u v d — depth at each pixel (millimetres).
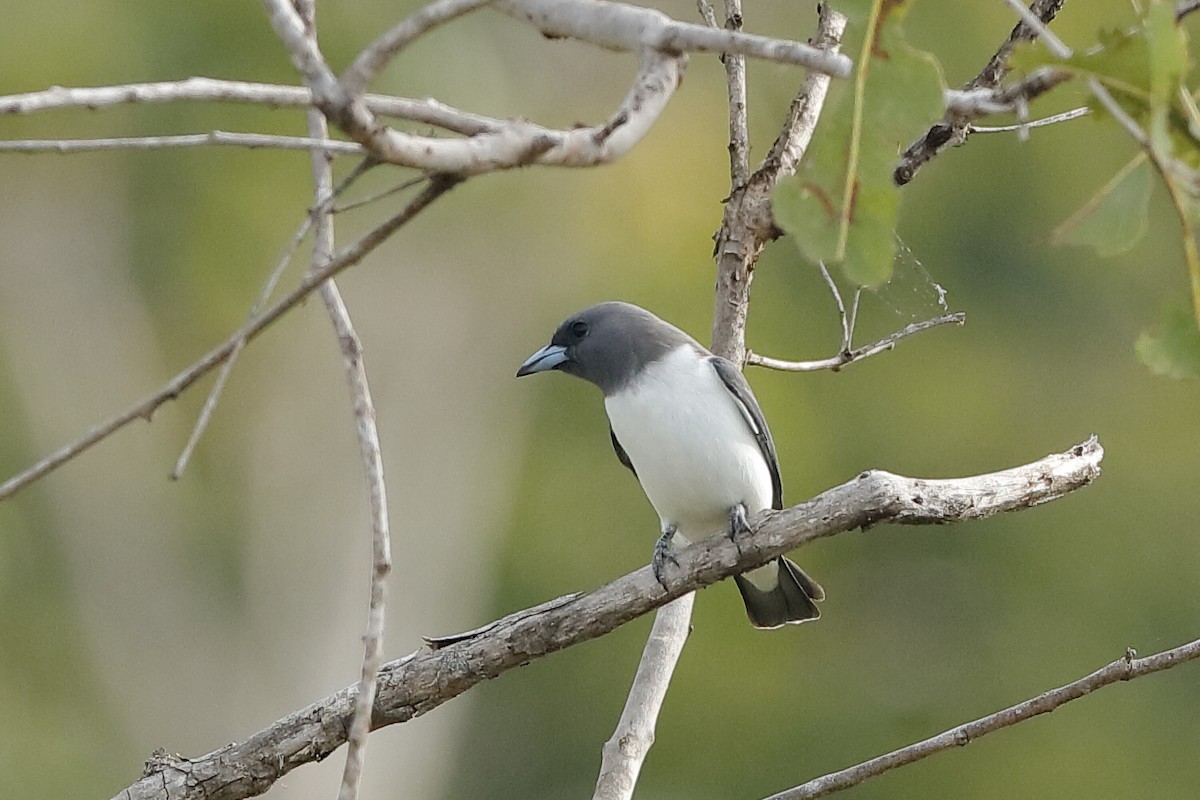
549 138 3645
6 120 15406
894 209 3770
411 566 17578
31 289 17125
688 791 14516
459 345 17812
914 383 15359
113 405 17391
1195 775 13992
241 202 16172
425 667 5090
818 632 15070
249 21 15125
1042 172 15539
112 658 16828
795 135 6457
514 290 17484
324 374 17750
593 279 16500
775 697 14734
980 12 14367
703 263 15891
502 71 16141
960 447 15273
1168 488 15320
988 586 15188
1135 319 15555
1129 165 3645
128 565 17188
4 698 16203
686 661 14695
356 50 14898
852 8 3723
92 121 15562
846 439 15078
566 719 16047
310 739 5078
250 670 17203
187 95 3283
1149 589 15047
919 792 14266
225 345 3596
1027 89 3785
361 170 3553
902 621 15141
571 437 17188
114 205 16812
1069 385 15562
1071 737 14242
